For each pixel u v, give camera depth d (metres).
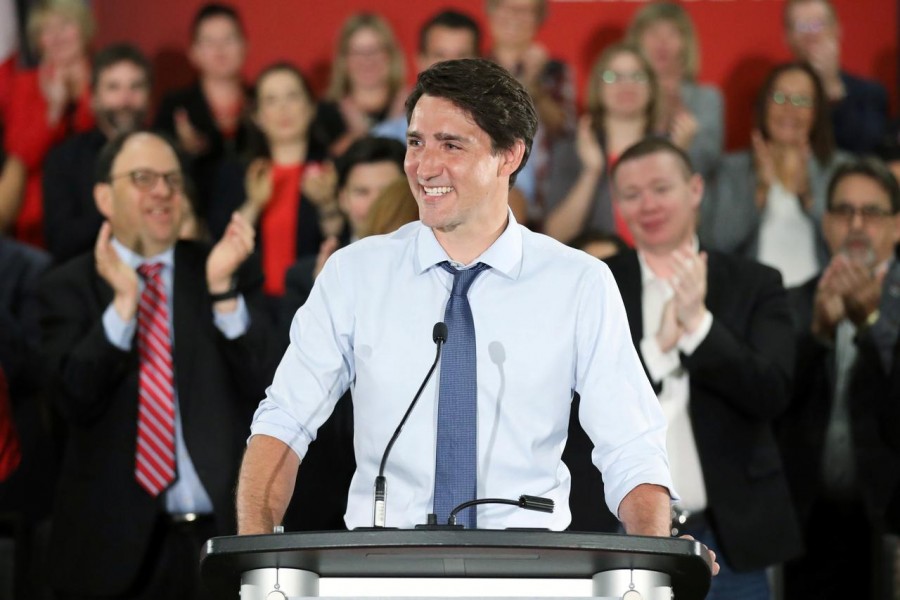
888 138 11.00
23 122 10.79
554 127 10.88
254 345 7.48
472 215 4.30
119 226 7.73
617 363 4.33
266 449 4.29
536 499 3.86
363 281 4.46
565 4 11.28
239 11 11.38
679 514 7.02
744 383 7.10
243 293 7.86
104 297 7.60
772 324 7.49
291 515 6.70
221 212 10.34
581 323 4.38
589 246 8.35
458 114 4.25
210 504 7.34
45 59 10.84
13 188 10.65
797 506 8.30
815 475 8.29
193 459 7.28
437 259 4.42
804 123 10.24
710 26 11.28
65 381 7.23
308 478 6.70
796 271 10.12
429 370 4.29
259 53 11.38
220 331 7.45
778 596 8.40
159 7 11.41
